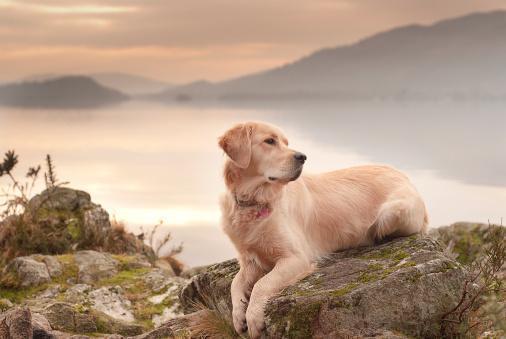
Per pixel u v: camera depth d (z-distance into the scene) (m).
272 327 2.88
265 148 3.23
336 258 3.32
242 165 3.21
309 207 3.34
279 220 3.21
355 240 3.38
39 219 4.87
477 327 2.89
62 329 3.48
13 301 3.99
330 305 2.81
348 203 3.38
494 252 3.38
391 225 3.32
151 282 4.19
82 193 5.08
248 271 3.30
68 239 4.80
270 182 3.22
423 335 2.82
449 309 2.84
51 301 3.88
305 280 3.08
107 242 4.88
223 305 3.32
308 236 3.32
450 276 2.88
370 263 3.04
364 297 2.80
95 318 3.58
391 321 2.79
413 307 2.81
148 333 3.16
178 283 4.18
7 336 2.97
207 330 3.14
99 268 4.30
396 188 3.43
